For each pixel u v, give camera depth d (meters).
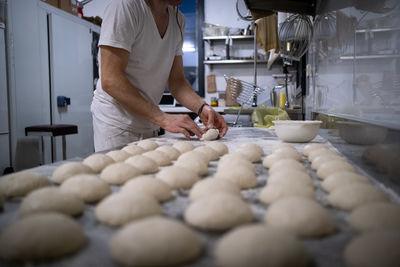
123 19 1.44
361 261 0.40
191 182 0.84
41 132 2.77
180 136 1.92
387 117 0.97
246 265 0.40
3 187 0.73
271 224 0.55
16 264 0.44
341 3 1.57
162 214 0.64
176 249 0.44
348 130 1.14
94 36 4.05
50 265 0.43
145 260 0.43
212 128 1.72
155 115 1.59
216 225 0.55
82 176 0.77
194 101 1.93
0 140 2.65
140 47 1.62
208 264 0.44
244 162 0.97
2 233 0.50
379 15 1.06
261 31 3.37
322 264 0.43
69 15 3.50
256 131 2.13
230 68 5.24
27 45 2.88
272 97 4.21
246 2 2.14
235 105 4.73
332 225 0.54
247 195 0.77
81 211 0.64
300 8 2.30
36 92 3.03
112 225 0.57
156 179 0.76
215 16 5.16
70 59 3.53
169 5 1.76
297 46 2.83
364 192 0.65
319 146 1.25
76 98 3.68
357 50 1.29
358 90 1.27
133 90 1.54
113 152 1.17
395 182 0.70
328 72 1.88
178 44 1.93
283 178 0.80
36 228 0.46
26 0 2.85
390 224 0.50
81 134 3.82
